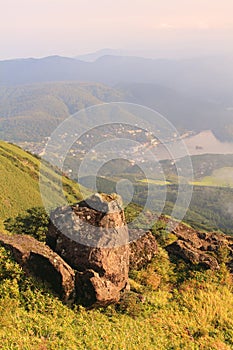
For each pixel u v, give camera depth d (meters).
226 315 22.88
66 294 18.00
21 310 16.59
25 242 19.33
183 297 23.33
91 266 19.53
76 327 17.05
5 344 14.28
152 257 25.89
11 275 17.59
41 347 14.92
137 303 20.75
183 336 19.83
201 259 26.86
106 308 19.34
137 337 18.16
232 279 26.30
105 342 16.84
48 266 18.14
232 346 20.52
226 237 33.78
